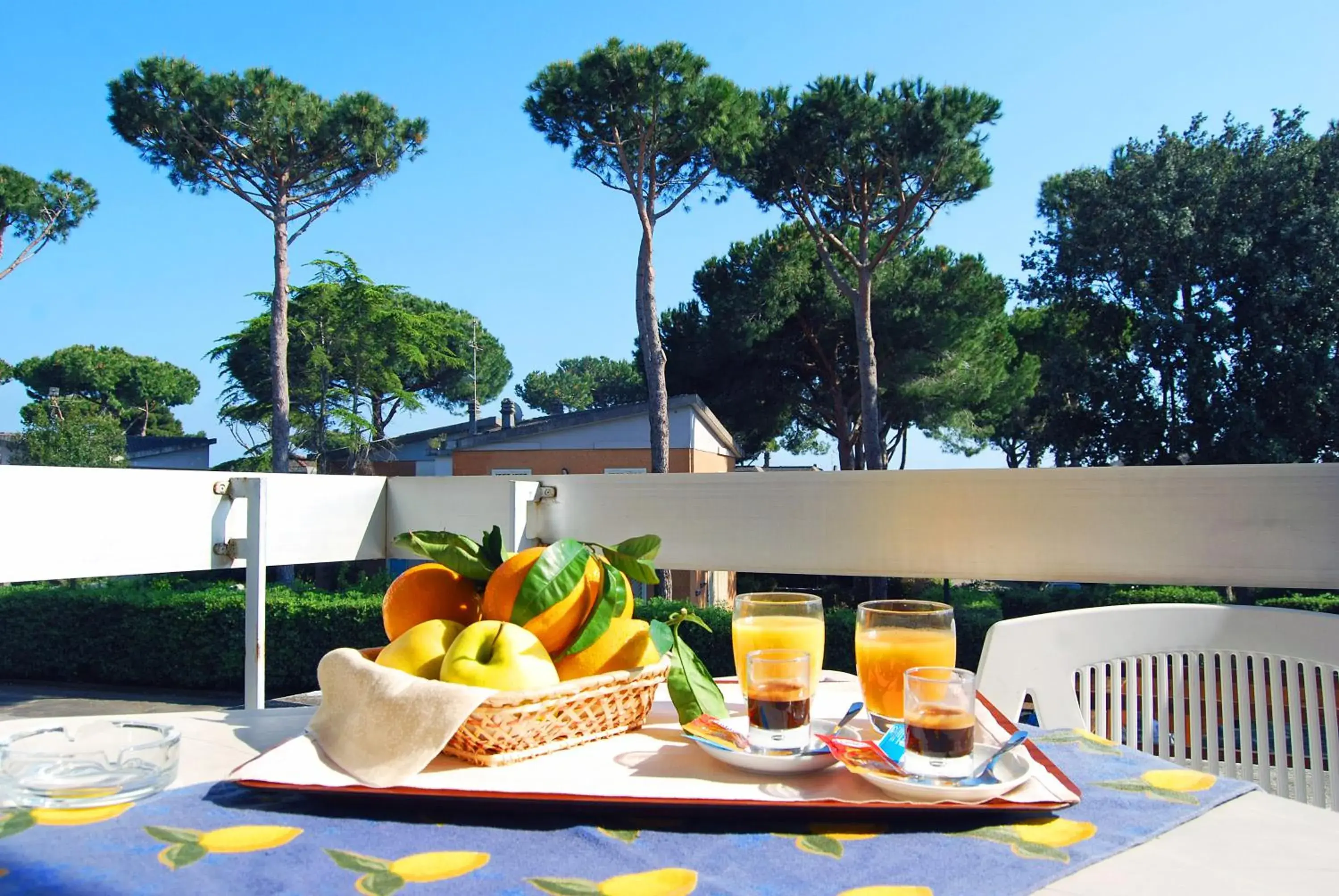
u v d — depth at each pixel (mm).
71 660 6785
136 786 648
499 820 614
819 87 10961
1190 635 1065
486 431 14664
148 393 34219
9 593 6957
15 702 6250
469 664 699
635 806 620
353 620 6246
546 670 710
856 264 11938
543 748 724
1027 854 556
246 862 540
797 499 1516
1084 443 16000
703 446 13297
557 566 746
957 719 649
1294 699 1010
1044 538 1359
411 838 581
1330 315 13977
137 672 6672
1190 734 1045
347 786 634
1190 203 14578
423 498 1751
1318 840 586
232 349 15133
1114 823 608
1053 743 815
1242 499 1257
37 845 562
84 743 705
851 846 568
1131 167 15195
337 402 14961
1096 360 16016
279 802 646
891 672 777
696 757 729
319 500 1630
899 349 14133
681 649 825
